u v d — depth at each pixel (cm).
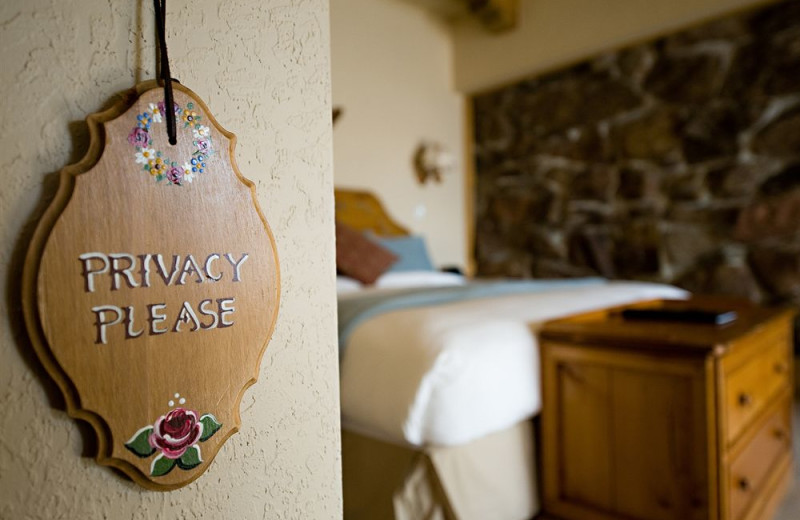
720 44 352
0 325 44
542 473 169
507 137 475
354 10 394
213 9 58
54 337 45
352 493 157
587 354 157
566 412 163
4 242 44
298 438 66
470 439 144
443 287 255
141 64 53
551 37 410
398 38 428
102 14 50
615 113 405
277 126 64
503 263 475
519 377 159
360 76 397
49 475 46
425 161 437
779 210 330
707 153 360
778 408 190
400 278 305
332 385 70
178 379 53
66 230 46
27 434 45
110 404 48
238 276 58
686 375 138
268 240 61
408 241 359
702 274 363
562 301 207
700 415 135
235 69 60
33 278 44
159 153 52
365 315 167
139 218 50
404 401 140
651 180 387
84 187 47
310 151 67
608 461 154
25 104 46
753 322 169
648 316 183
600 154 415
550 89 444
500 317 170
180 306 53
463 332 153
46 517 46
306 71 67
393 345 150
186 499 55
